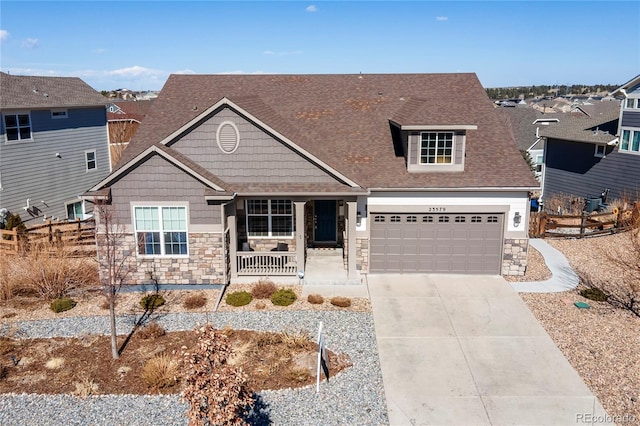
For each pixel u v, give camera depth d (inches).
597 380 448.8
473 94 849.5
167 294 642.2
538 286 661.3
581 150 1229.7
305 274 689.6
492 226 690.8
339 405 418.3
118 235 613.6
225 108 650.8
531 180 669.3
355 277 681.0
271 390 436.5
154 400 422.0
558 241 858.8
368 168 704.4
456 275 703.1
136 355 493.4
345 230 705.0
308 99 850.1
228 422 327.9
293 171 666.2
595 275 697.6
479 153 723.4
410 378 457.4
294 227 750.5
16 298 633.0
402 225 694.5
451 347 510.6
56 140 1096.8
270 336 525.3
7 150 973.8
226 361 345.4
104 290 539.2
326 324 558.9
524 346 510.3
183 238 650.8
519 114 2006.6
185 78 908.0
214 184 628.7
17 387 441.4
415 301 619.5
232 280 676.7
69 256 719.7
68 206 1147.9
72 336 534.9
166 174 630.5
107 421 397.1
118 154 1718.8
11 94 1011.3
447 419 402.0
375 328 550.9
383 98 850.8
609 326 545.6
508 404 419.5
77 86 1228.5
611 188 1149.7
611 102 2422.5
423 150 689.6
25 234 804.0
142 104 2468.0
